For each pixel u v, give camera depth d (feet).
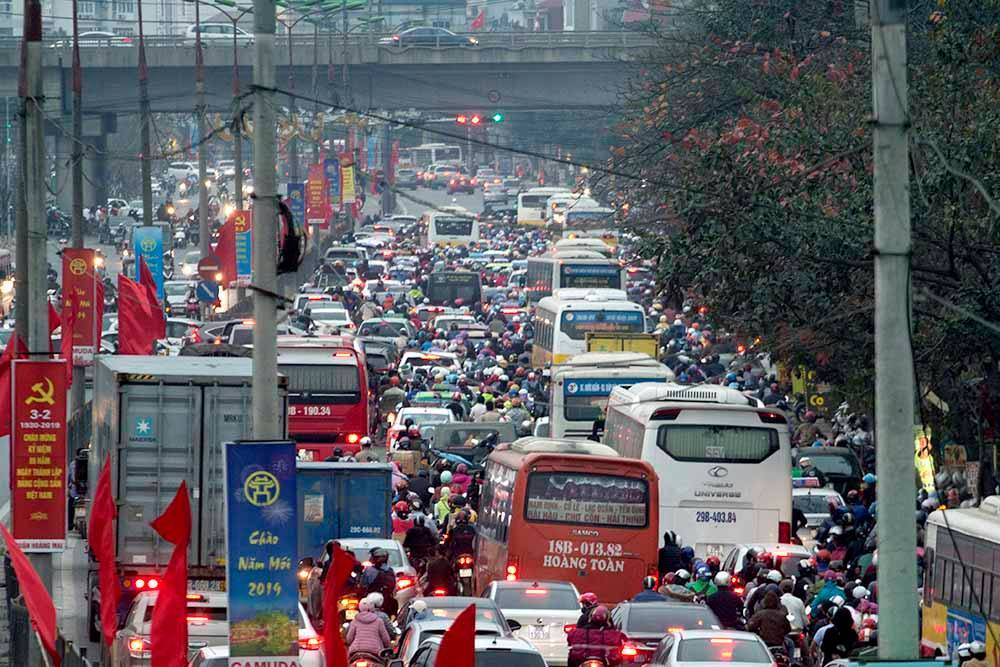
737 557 234.99
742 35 369.71
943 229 236.02
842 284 237.86
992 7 234.38
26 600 132.05
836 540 244.83
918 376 238.89
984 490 247.50
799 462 302.86
